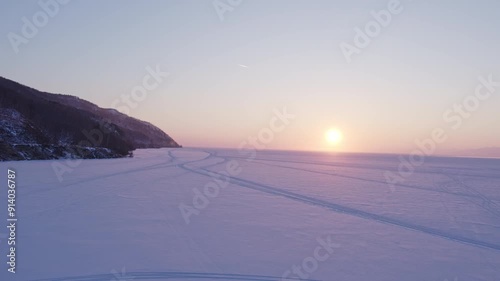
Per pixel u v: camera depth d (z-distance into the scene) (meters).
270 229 9.20
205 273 6.05
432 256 7.40
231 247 7.55
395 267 6.70
